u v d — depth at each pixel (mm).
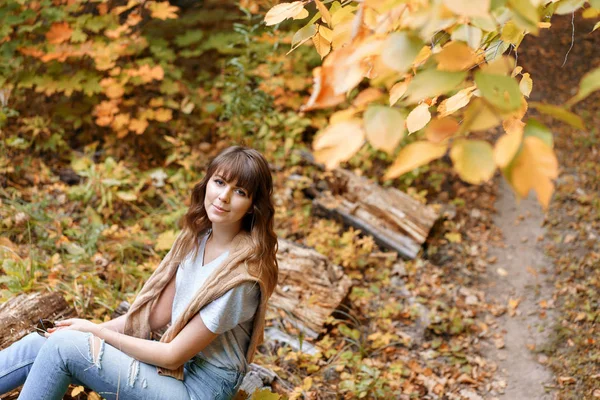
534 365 3861
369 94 1195
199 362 2355
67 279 3516
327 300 3814
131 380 2238
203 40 6000
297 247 4039
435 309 4262
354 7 1636
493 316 4328
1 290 3178
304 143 5688
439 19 1082
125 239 4090
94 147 4824
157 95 5414
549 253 4984
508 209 5574
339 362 3514
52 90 4691
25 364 2346
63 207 4270
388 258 4656
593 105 7203
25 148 4562
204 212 2443
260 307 2342
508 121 1650
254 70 5387
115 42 4934
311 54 5770
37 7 4812
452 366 3803
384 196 5062
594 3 1315
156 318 2523
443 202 5508
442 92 1148
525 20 1104
